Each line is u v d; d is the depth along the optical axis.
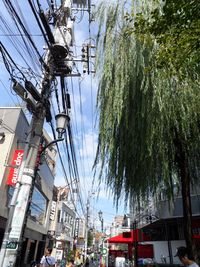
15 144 13.61
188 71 6.77
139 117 7.61
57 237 29.44
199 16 3.81
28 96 6.98
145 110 7.38
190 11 3.82
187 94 7.20
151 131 7.11
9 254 5.62
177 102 7.21
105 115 8.08
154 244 19.03
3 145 13.10
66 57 8.76
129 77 7.92
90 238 66.50
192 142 7.53
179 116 7.39
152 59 7.21
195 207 13.17
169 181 7.79
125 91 7.87
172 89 7.22
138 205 8.45
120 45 8.20
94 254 53.84
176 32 3.94
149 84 7.50
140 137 7.57
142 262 15.91
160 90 7.07
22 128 14.62
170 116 7.19
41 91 7.71
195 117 7.24
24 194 6.24
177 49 3.96
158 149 7.31
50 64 8.35
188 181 7.66
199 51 3.93
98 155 8.70
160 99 6.99
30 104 7.17
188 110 7.14
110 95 8.10
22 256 17.25
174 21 3.96
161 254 17.89
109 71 8.23
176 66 4.25
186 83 7.16
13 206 6.10
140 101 7.74
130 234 17.62
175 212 14.38
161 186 8.16
